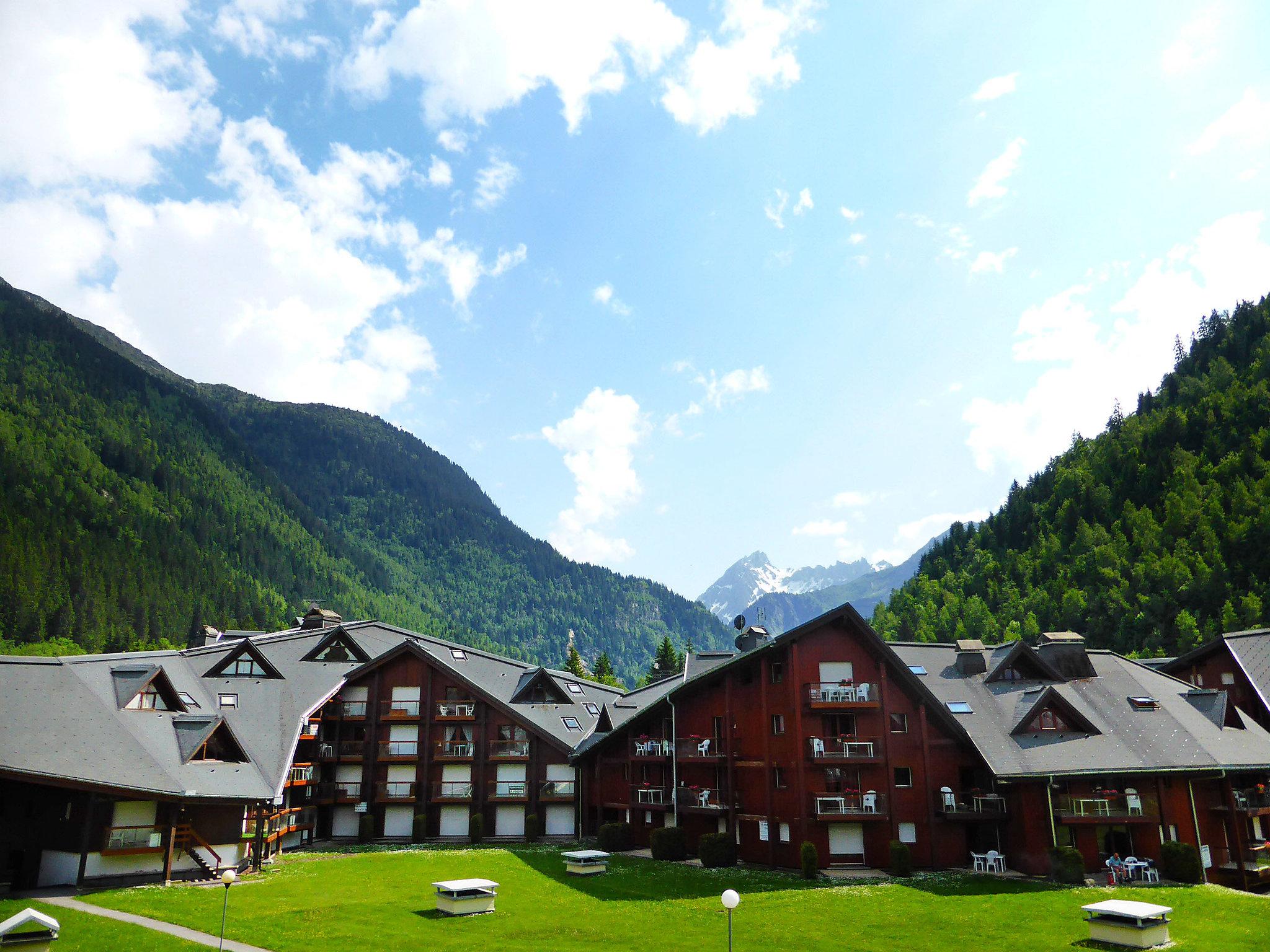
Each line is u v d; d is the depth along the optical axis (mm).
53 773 36625
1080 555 145125
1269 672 54562
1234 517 131500
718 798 51188
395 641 68875
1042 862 43406
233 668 58094
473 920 35062
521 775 61031
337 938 31094
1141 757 44438
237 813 45062
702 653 62250
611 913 36594
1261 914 35094
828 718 48312
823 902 38094
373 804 59156
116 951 27531
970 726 48250
